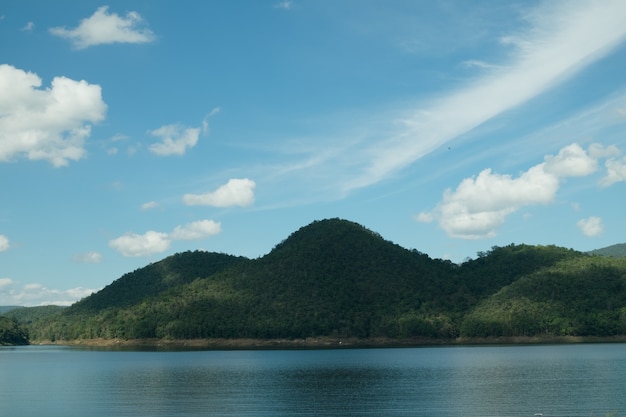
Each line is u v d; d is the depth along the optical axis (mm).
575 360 140125
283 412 73000
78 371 139375
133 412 75000
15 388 104375
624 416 66625
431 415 69000
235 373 127000
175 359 179750
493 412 69875
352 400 81875
